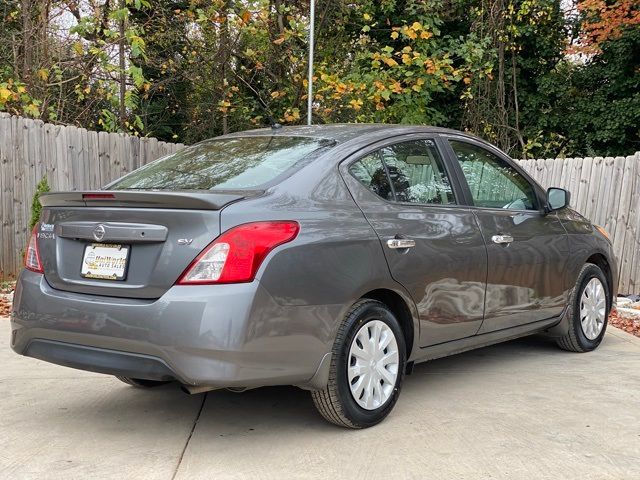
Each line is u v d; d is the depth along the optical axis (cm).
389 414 422
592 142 1803
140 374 341
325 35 1452
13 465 343
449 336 448
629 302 841
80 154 919
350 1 1409
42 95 1089
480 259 461
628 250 884
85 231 368
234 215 341
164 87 1454
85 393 464
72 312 358
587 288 582
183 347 328
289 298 345
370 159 422
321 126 470
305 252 354
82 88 1196
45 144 879
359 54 1363
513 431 393
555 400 452
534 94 1812
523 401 450
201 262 334
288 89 1346
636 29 1655
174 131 1606
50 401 446
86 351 356
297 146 422
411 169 444
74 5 1172
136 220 353
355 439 380
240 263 334
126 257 353
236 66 1433
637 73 1723
